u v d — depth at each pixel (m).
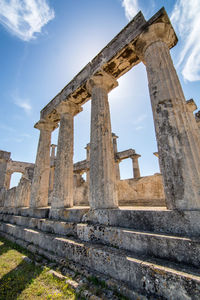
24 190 9.20
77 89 6.87
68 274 3.41
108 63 5.70
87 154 20.86
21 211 8.20
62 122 7.41
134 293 2.42
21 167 22.69
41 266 3.97
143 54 4.88
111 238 3.54
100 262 3.22
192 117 3.70
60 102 7.57
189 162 3.18
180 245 2.52
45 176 8.36
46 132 9.20
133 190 6.63
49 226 5.46
